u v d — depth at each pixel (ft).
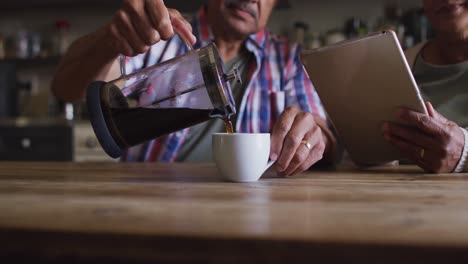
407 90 2.68
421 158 2.91
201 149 4.41
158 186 2.10
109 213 1.35
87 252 1.10
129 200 1.63
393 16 7.75
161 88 2.29
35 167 3.28
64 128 7.57
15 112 8.89
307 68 2.97
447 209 1.44
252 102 4.67
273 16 8.35
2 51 8.96
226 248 1.05
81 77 3.51
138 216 1.31
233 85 4.69
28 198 1.67
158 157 4.40
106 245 1.09
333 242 1.01
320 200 1.65
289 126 2.61
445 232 1.10
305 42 7.77
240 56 4.84
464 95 4.25
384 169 3.21
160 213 1.36
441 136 2.74
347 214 1.35
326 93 3.05
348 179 2.48
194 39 2.68
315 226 1.17
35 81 9.45
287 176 2.64
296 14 8.27
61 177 2.53
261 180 2.42
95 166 3.35
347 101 3.00
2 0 8.79
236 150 2.26
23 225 1.17
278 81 4.83
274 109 4.72
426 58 4.68
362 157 3.37
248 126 4.61
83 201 1.59
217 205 1.52
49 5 9.21
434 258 0.98
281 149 2.56
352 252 1.00
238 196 1.75
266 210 1.42
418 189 2.00
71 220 1.24
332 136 3.43
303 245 1.02
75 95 3.76
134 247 1.08
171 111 2.30
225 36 4.65
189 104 2.27
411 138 2.84
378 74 2.70
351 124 3.16
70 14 9.36
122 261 1.08
